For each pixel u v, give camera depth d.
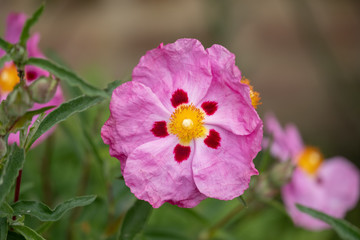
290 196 0.52
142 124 0.38
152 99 0.38
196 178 0.38
